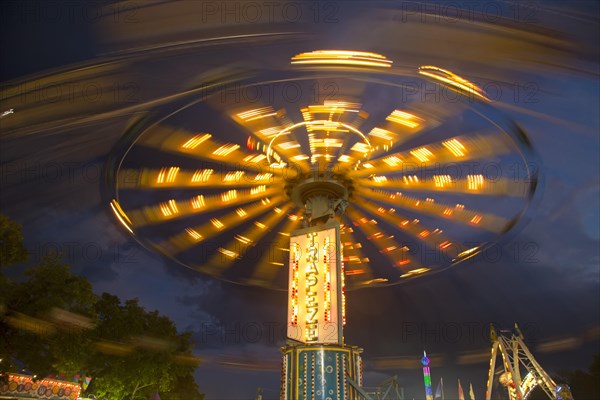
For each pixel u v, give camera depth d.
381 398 20.02
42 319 23.48
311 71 19.97
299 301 21.39
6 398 27.47
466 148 23.56
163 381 38.19
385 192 27.69
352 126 23.27
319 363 19.11
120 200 24.56
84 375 38.84
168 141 22.25
